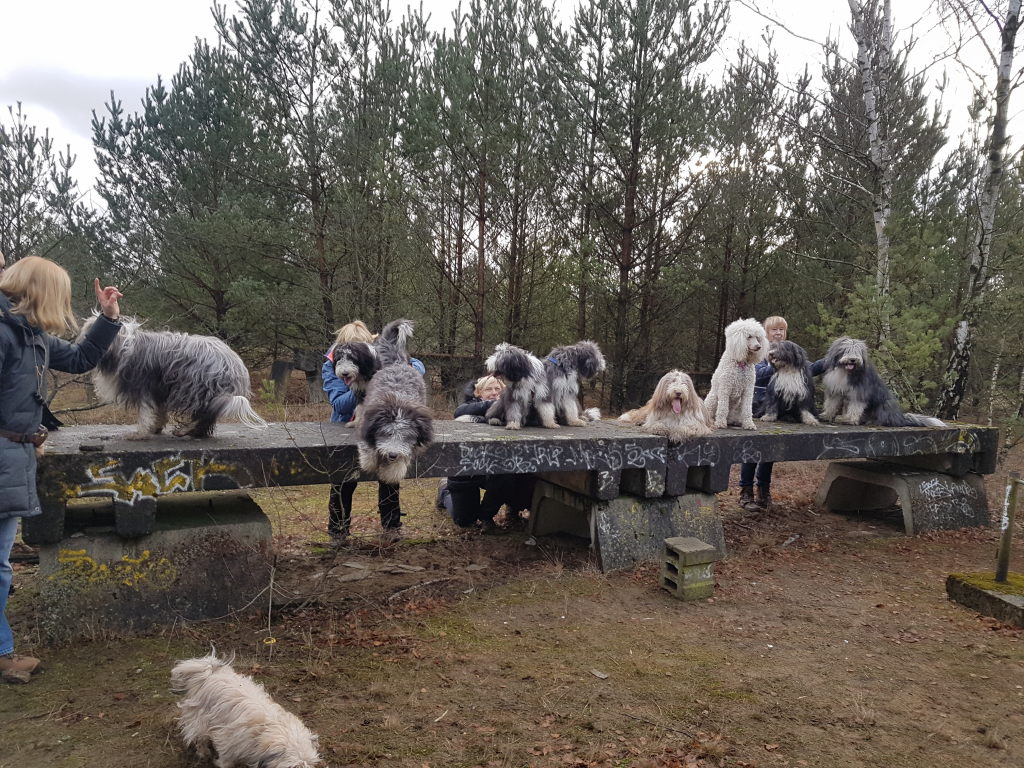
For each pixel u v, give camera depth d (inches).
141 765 104.3
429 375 583.5
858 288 348.8
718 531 221.3
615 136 481.1
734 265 550.0
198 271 552.1
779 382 265.3
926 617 173.6
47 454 144.1
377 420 160.7
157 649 144.9
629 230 506.3
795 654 150.1
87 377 288.8
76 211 498.0
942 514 262.5
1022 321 369.1
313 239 518.3
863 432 241.6
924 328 347.3
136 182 567.5
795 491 331.0
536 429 217.3
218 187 552.4
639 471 211.9
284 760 93.0
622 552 205.9
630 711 123.2
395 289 501.4
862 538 251.4
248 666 137.6
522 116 475.2
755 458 223.9
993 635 162.4
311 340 541.6
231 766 98.6
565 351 233.9
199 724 104.0
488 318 518.6
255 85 502.0
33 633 146.1
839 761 109.2
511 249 502.6
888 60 419.8
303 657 143.6
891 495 299.1
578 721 119.5
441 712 121.5
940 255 356.8
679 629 163.0
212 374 156.3
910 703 129.0
